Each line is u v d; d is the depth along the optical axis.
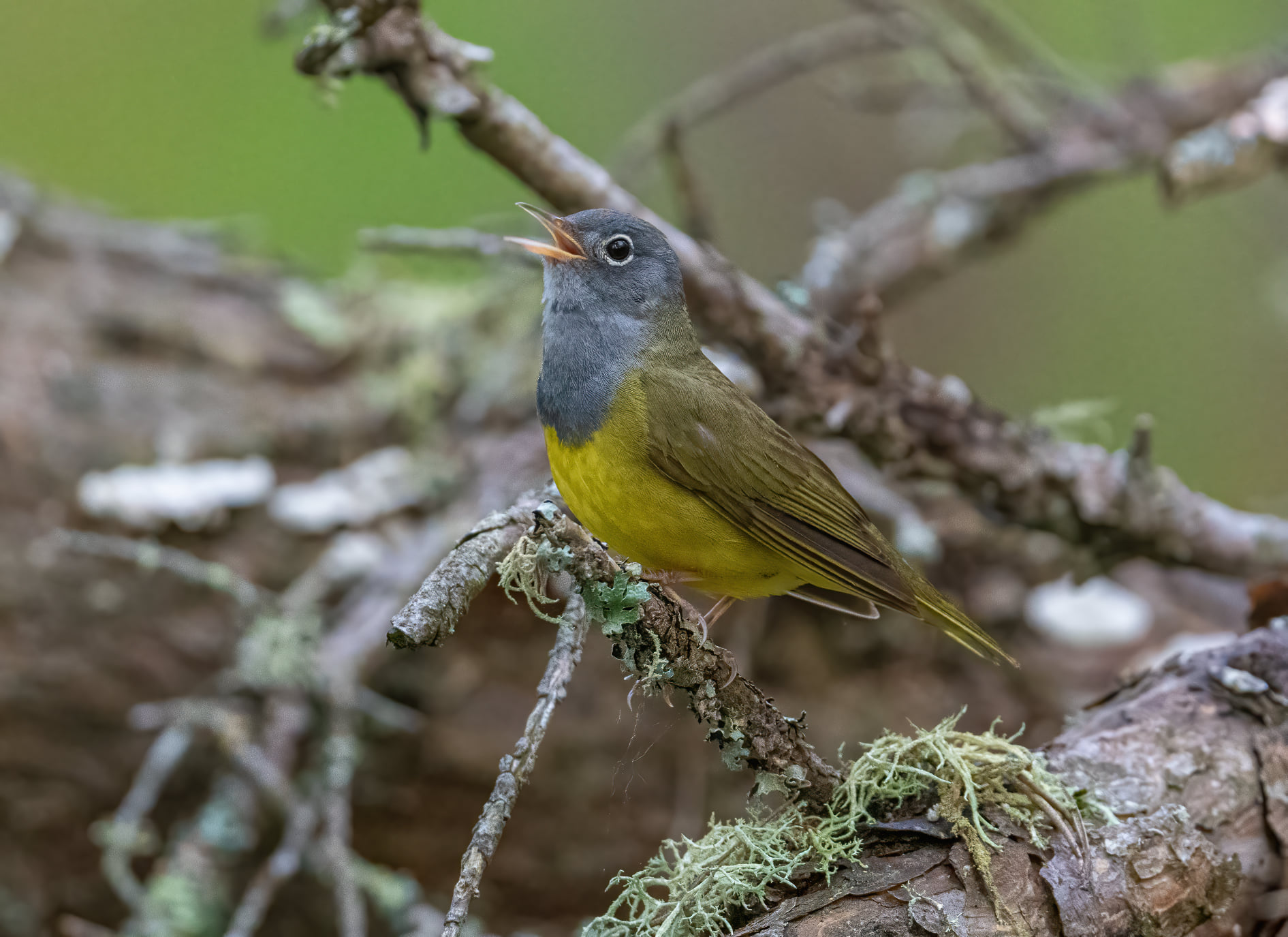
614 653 5.63
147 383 11.80
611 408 7.36
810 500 7.58
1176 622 11.69
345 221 15.27
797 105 16.55
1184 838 5.78
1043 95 13.25
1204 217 16.50
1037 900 5.35
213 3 15.34
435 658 10.64
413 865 10.77
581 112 16.42
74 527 10.80
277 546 10.95
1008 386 16.69
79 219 12.96
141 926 8.56
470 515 9.65
